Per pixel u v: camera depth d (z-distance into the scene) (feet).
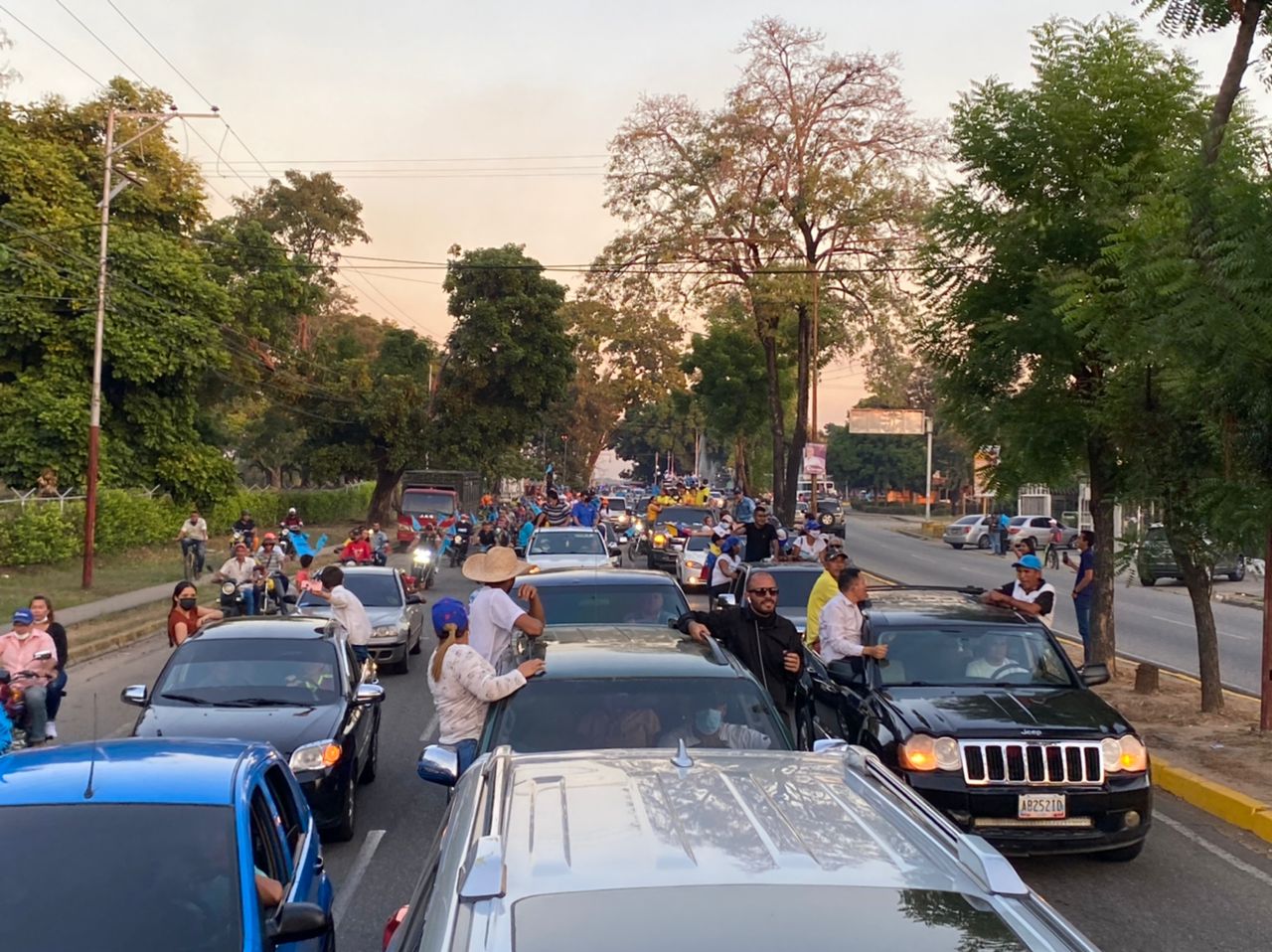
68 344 114.32
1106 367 43.16
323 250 222.89
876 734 27.27
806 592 50.80
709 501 175.63
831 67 112.78
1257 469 35.83
